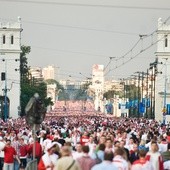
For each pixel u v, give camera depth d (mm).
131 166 42375
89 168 41594
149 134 69375
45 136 69500
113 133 73062
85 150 41875
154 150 45281
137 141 64750
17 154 64688
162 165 45281
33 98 54531
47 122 146250
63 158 37625
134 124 131000
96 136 65938
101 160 44188
